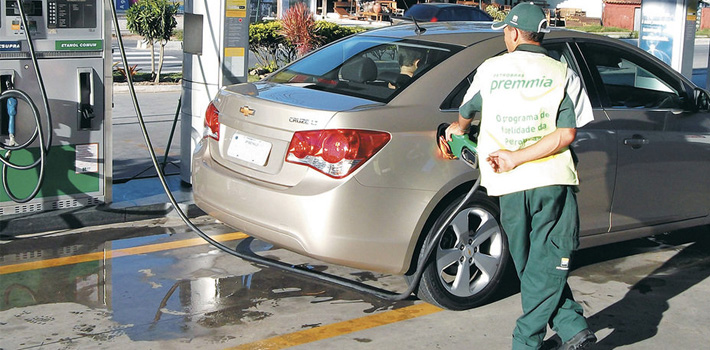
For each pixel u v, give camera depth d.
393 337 4.54
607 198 5.37
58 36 5.96
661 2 11.04
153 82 14.44
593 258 6.05
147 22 14.36
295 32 16.52
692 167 5.82
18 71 5.84
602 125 5.30
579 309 4.05
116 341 4.34
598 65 5.49
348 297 5.11
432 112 4.69
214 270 5.47
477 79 4.01
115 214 6.44
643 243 6.47
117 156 8.45
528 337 4.01
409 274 4.82
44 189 6.17
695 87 5.93
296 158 4.54
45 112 5.92
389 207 4.50
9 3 5.70
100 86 6.25
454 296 4.88
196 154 5.33
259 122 4.75
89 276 5.28
